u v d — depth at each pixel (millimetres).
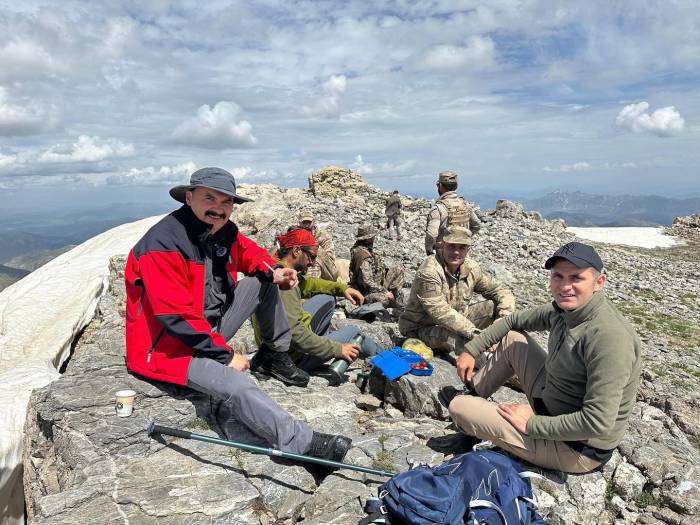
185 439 1979
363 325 3361
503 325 2107
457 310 2830
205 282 2041
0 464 2578
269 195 12523
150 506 1604
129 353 2070
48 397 2088
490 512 1391
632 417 2393
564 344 1652
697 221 18719
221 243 2104
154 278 1869
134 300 2068
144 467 1806
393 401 2506
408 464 1911
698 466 1947
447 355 2904
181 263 1918
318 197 13492
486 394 2141
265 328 2408
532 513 1498
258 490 1729
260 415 1850
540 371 1936
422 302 2738
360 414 2414
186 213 1984
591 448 1664
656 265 11031
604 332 1535
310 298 2916
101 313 4539
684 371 4352
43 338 4480
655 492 1832
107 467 1789
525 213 14055
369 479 1823
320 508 1668
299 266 2598
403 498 1459
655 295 7738
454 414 1891
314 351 2512
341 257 6766
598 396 1512
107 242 7582
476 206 13789
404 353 2596
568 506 1660
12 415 2758
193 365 1920
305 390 2494
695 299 7797
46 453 2100
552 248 10188
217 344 1921
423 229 10570
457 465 1553
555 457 1699
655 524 1676
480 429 1811
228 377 1876
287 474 1813
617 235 17703
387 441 2074
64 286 5367
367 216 11234
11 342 4395
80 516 1541
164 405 2082
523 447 1724
